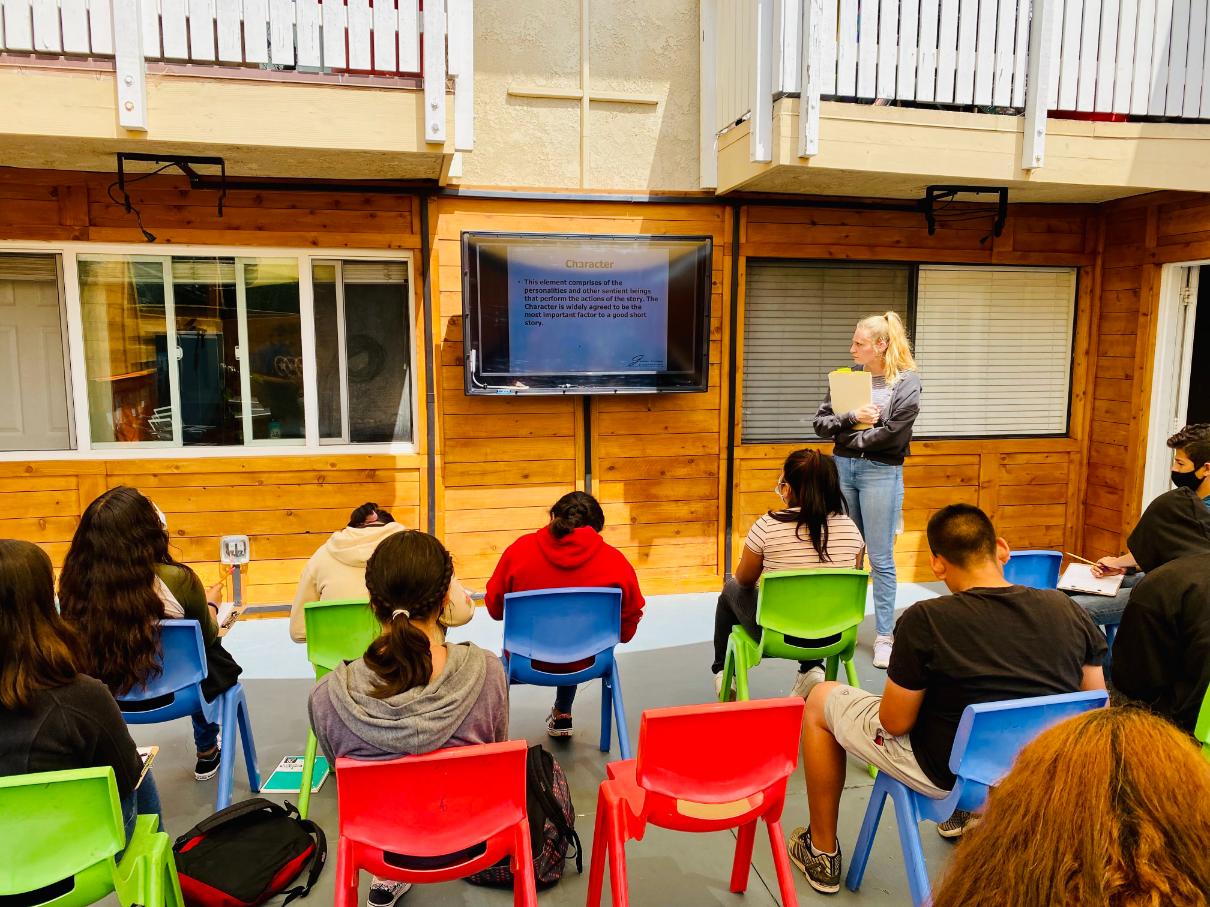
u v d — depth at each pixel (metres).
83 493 4.73
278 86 3.77
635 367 5.07
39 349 4.72
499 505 5.14
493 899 2.46
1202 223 4.91
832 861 2.49
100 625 2.47
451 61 3.90
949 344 5.67
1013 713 1.99
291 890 2.44
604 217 5.06
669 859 2.68
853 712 2.39
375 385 5.05
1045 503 5.86
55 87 3.59
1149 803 0.74
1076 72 4.47
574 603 2.92
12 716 1.75
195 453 4.88
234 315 4.86
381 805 1.85
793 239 5.27
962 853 0.85
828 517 3.33
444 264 4.91
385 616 2.01
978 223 5.50
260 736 3.49
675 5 5.05
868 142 4.32
